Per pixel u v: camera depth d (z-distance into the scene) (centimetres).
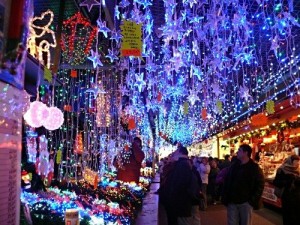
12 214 215
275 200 1270
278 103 1717
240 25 805
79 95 1216
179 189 717
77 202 733
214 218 1189
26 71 590
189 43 1245
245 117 2375
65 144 1231
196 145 5828
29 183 743
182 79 1603
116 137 1528
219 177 838
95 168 1348
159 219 1105
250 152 704
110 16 862
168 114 3422
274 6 844
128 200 1079
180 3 909
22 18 164
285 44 1207
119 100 1463
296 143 1828
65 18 781
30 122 530
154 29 1047
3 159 201
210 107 2569
